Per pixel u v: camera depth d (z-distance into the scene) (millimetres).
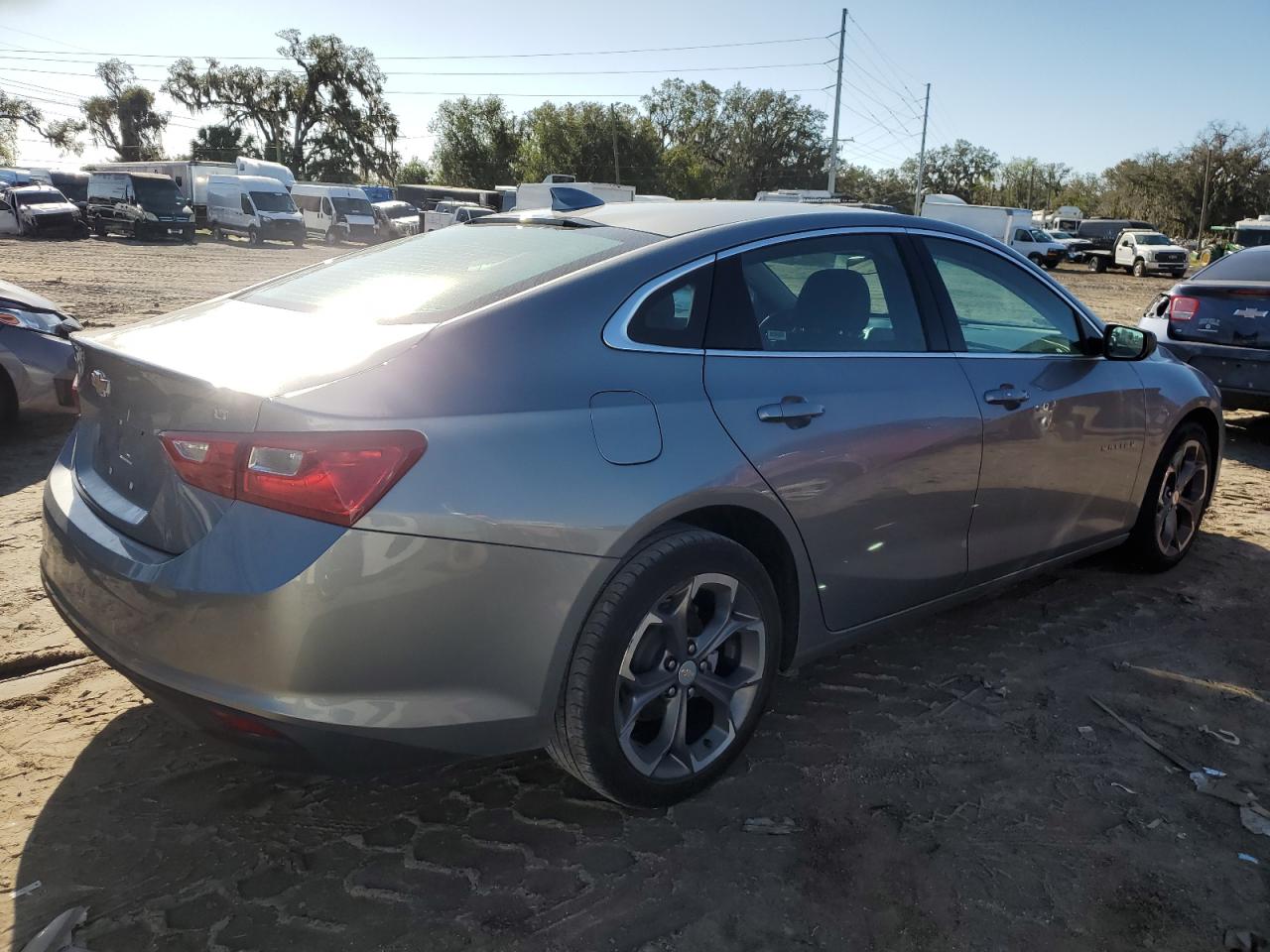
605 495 2188
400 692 2055
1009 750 2850
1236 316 6602
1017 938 2096
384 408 2031
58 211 30438
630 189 31922
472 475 2055
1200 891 2258
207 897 2174
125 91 80000
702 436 2383
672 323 2488
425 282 2588
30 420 6520
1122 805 2586
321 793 2584
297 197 40688
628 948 2043
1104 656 3475
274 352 2229
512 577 2092
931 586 3111
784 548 2625
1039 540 3482
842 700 3135
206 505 2049
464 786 2633
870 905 2188
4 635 3436
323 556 1946
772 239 2771
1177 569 4352
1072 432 3434
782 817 2504
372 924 2100
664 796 2449
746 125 76812
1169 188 69875
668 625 2363
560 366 2266
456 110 74938
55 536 2434
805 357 2705
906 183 91312
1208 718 3057
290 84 74375
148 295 15188
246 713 2002
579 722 2244
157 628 2076
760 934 2092
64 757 2713
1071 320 3631
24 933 2053
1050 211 95438
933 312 3088
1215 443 4355
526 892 2209
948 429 2945
